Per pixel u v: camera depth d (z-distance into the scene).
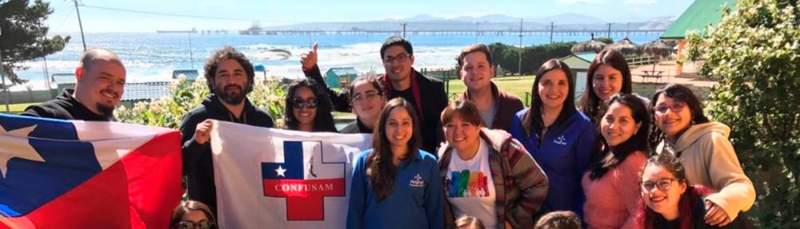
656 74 19.22
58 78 41.12
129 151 3.45
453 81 31.81
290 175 3.84
